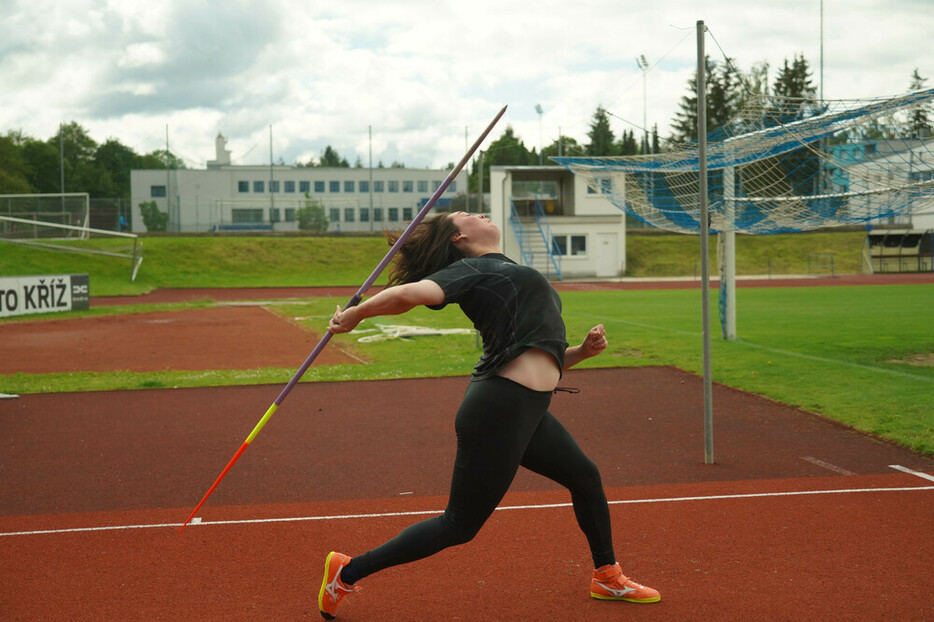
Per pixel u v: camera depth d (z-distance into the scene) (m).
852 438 7.70
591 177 15.31
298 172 79.94
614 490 6.03
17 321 23.38
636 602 3.84
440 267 3.68
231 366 14.27
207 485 6.35
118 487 6.31
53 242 43.84
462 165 3.70
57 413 9.43
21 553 4.72
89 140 117.19
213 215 78.00
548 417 3.68
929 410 8.56
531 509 5.48
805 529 4.97
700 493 5.90
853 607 3.76
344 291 39.69
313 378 11.76
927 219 48.84
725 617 3.67
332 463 7.04
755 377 11.02
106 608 3.89
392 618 3.72
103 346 17.42
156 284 41.72
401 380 11.53
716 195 13.73
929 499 5.62
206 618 3.76
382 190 81.50
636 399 9.90
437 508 5.64
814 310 22.53
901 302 25.38
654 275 48.19
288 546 4.82
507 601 3.90
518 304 3.37
